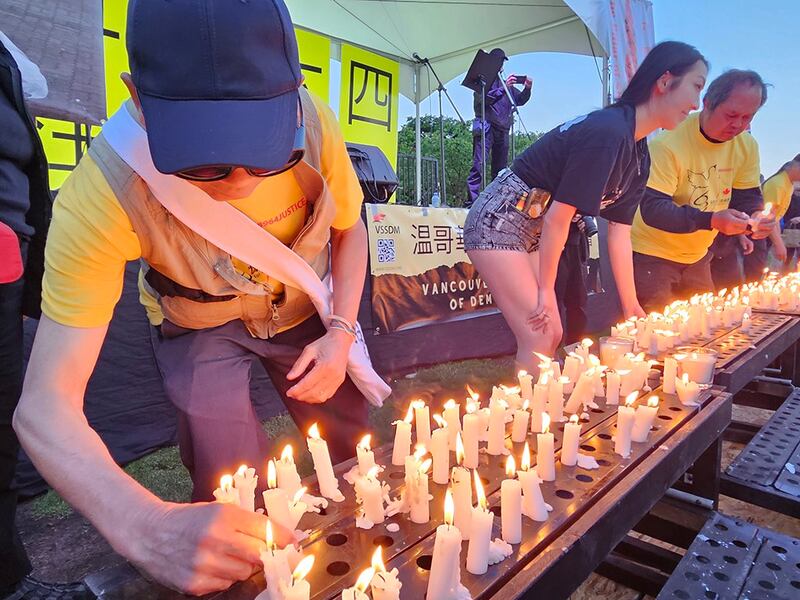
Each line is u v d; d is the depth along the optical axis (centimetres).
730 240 388
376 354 362
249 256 125
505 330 459
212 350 142
